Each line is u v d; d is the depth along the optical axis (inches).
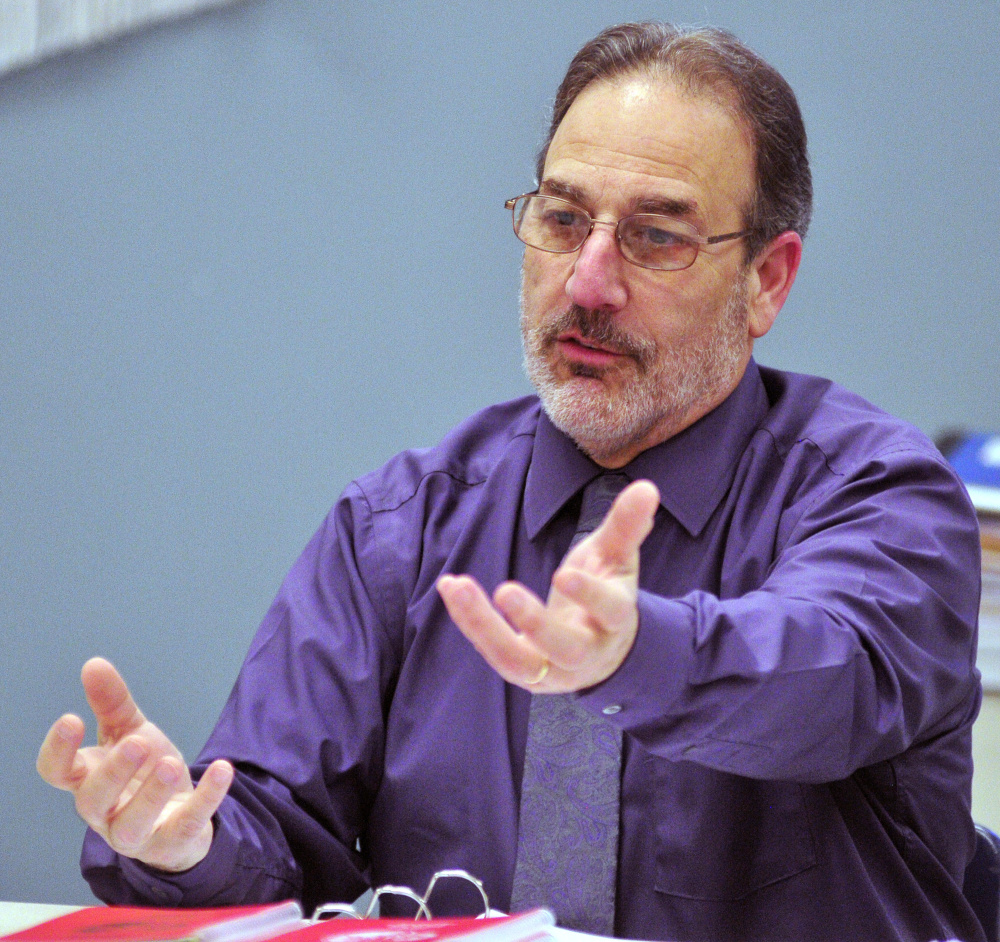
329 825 131.0
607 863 121.0
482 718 131.3
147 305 277.3
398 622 141.4
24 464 279.6
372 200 272.1
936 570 120.5
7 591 278.2
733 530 134.6
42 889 271.4
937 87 249.9
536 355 136.6
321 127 273.7
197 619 272.4
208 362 275.1
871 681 107.2
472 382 268.1
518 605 81.7
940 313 248.4
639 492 87.6
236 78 276.1
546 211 136.8
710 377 136.5
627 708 96.9
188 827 98.7
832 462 135.7
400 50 271.9
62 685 275.1
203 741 269.7
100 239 279.4
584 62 141.9
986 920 129.6
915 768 124.1
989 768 190.5
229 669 270.5
